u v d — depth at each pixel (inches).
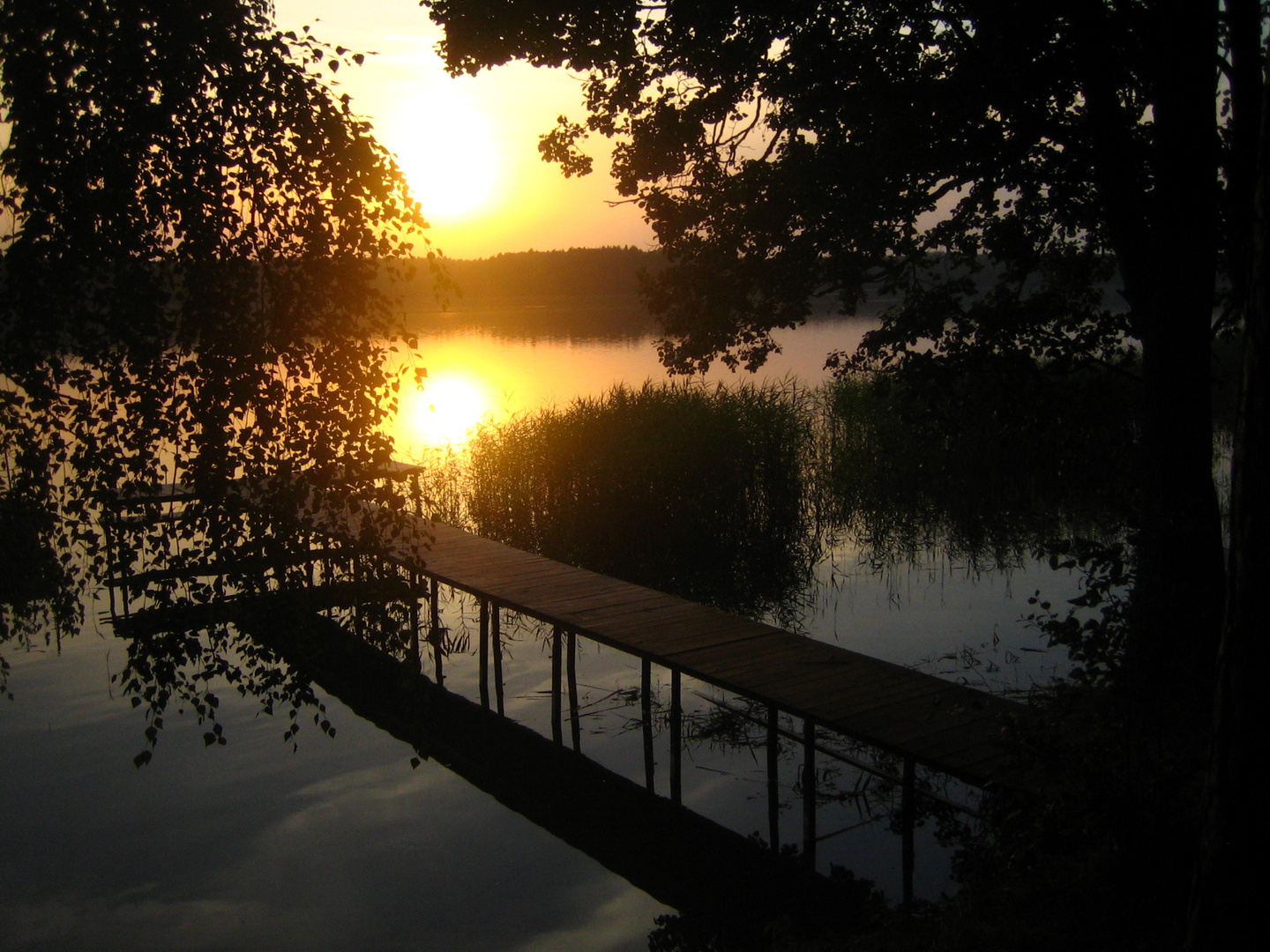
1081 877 161.9
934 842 248.1
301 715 342.3
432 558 395.5
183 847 253.1
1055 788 188.4
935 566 487.2
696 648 286.5
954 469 539.5
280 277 182.5
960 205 300.4
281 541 188.2
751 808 273.6
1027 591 442.0
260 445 186.4
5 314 164.6
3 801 275.9
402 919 222.4
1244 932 91.7
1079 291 314.8
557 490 526.9
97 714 335.6
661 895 232.2
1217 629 187.6
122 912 223.5
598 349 1373.0
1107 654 174.4
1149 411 245.0
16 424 172.7
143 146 166.4
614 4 303.3
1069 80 257.1
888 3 271.3
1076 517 519.8
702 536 514.0
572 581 360.5
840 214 289.3
